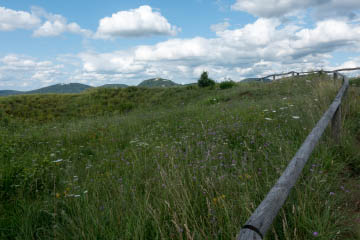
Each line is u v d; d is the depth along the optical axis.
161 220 2.10
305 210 2.06
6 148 5.54
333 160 3.18
